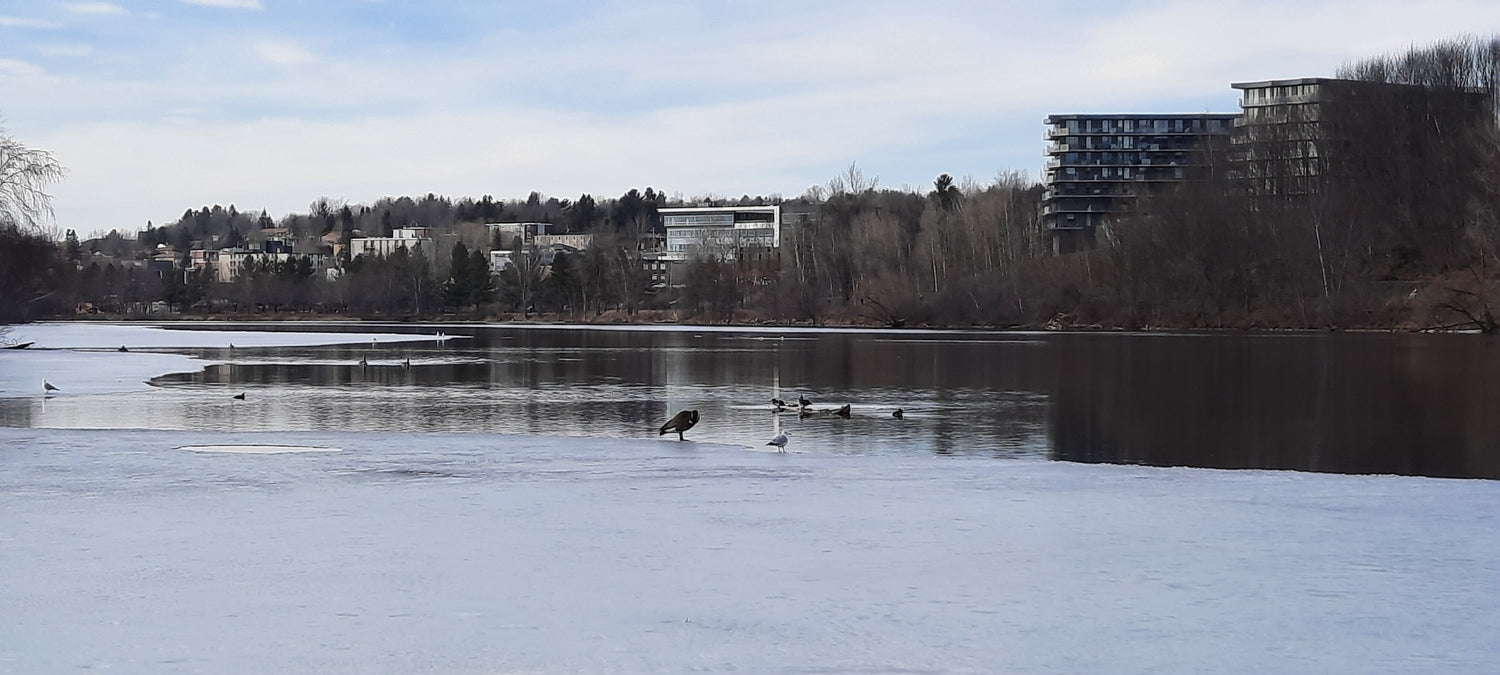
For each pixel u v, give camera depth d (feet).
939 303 479.82
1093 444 116.88
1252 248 409.28
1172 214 424.87
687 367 234.17
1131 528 60.03
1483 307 349.41
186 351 292.61
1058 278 457.27
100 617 42.24
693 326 535.19
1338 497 70.69
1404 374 204.23
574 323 590.55
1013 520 62.54
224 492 72.64
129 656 37.60
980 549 54.80
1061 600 45.09
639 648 38.70
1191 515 64.13
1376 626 41.47
